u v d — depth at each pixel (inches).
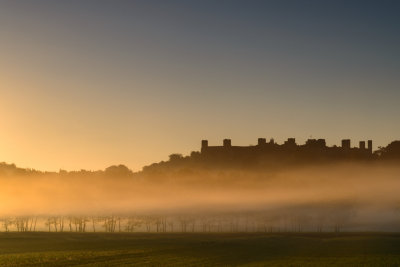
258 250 4507.9
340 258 3924.7
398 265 3481.8
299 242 5359.3
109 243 5152.6
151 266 3346.5
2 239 5757.9
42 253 4067.4
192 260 3708.2
